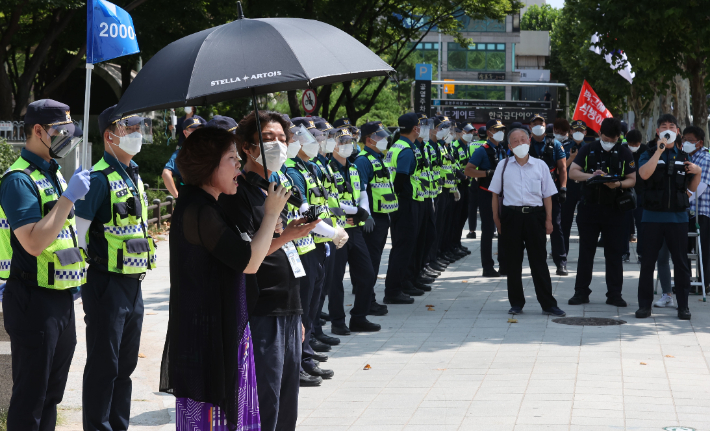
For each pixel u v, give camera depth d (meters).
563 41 37.53
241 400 3.54
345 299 10.27
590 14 14.47
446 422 5.16
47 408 4.27
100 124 4.54
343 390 6.07
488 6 28.97
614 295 9.48
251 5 24.06
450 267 13.16
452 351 7.27
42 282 4.02
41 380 4.06
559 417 5.19
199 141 3.37
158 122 26.92
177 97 3.27
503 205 8.95
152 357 7.20
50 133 4.01
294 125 6.17
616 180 9.12
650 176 8.48
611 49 14.98
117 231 4.45
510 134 8.84
